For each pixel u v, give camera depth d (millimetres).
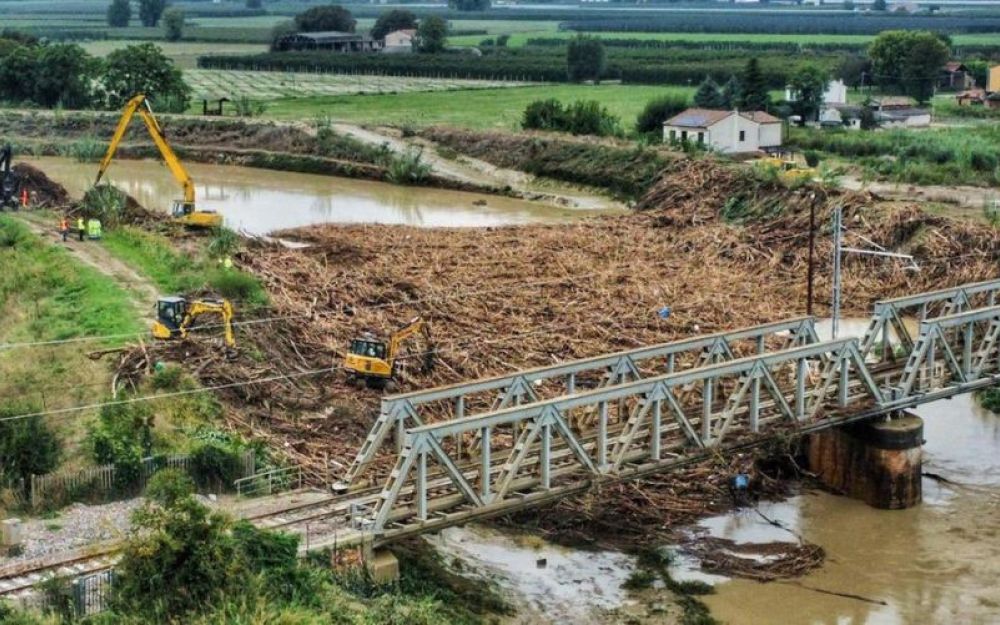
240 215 97938
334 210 101500
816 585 40812
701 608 39125
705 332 63656
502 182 114062
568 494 39875
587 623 38000
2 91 150875
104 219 83000
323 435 48406
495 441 45750
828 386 45344
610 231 87875
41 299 64312
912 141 113250
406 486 40344
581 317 65500
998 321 49531
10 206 88500
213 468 42344
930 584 41062
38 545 36938
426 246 81500
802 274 76812
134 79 148750
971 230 77312
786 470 48812
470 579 39906
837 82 146750
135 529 34375
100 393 49844
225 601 32750
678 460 41938
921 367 49281
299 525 38156
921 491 47406
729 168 96500
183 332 55188
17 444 42375
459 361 57188
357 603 35188
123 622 32031
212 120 134875
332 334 59969
